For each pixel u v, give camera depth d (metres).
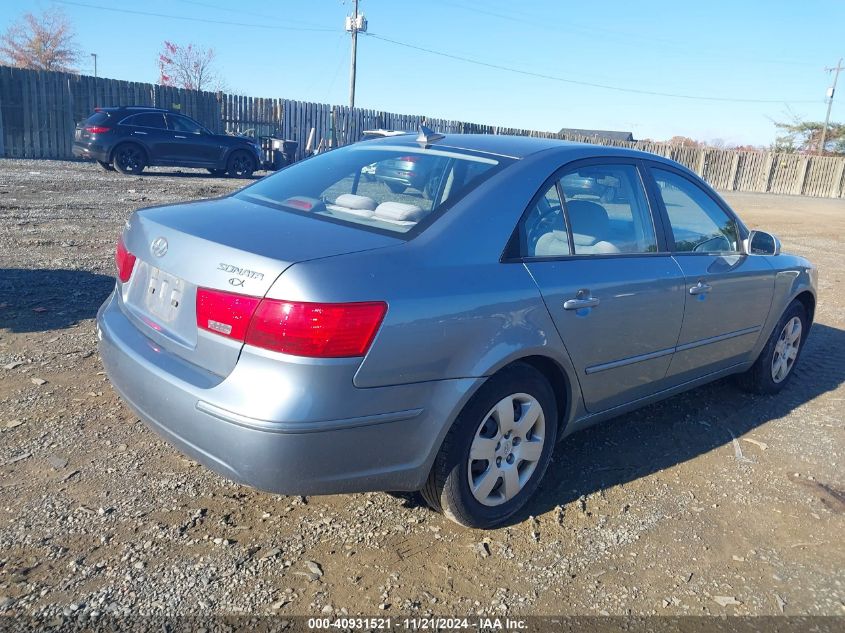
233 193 3.82
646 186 4.05
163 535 3.01
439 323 2.78
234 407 2.55
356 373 2.60
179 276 2.83
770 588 3.07
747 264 4.61
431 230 3.00
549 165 3.51
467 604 2.78
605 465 4.03
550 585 2.95
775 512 3.69
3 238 8.15
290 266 2.57
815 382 5.76
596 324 3.46
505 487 3.25
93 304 5.95
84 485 3.32
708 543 3.36
